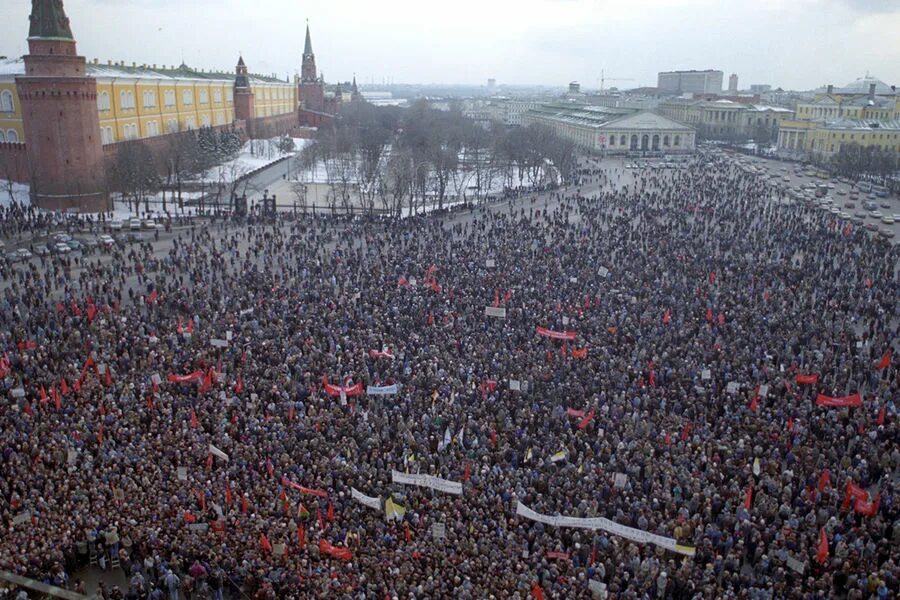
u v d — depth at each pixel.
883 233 114.94
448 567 31.67
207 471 39.78
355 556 33.34
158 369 53.22
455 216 127.50
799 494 39.00
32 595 30.33
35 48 114.69
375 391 48.16
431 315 64.38
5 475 38.84
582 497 37.72
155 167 140.38
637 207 126.50
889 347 59.06
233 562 32.56
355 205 144.00
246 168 179.25
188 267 82.88
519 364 54.88
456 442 43.69
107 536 33.75
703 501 37.50
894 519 37.34
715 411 48.31
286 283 76.44
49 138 117.38
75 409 45.47
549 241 102.38
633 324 63.12
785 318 65.12
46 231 103.62
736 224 106.38
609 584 31.78
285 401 48.28
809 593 30.44
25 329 61.19
